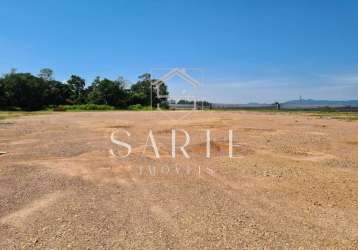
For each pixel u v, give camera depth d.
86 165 8.09
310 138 13.02
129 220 4.51
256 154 9.56
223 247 3.73
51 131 16.09
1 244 3.83
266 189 6.02
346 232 4.16
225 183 6.43
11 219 4.57
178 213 4.77
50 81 84.75
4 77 75.31
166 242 3.85
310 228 4.27
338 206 5.12
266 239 3.93
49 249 3.70
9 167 7.87
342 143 11.69
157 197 5.52
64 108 67.88
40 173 7.27
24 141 12.37
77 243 3.83
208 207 5.03
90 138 13.27
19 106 74.62
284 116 30.20
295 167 7.84
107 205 5.12
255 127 17.97
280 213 4.80
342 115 32.25
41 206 5.09
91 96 82.56
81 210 4.90
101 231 4.15
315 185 6.31
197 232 4.12
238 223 4.40
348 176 7.02
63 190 5.95
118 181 6.59
